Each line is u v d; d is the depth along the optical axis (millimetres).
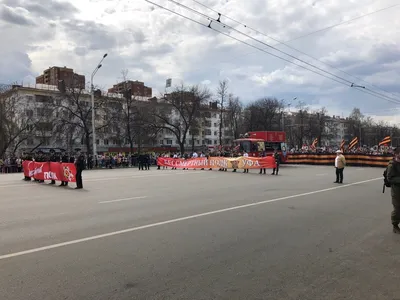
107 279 4215
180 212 8555
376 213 8523
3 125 42312
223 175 21016
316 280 4242
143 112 49969
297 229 6832
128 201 10383
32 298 3686
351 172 23562
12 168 29297
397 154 6641
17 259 4961
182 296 3764
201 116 59219
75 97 42938
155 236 6238
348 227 7031
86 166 33531
